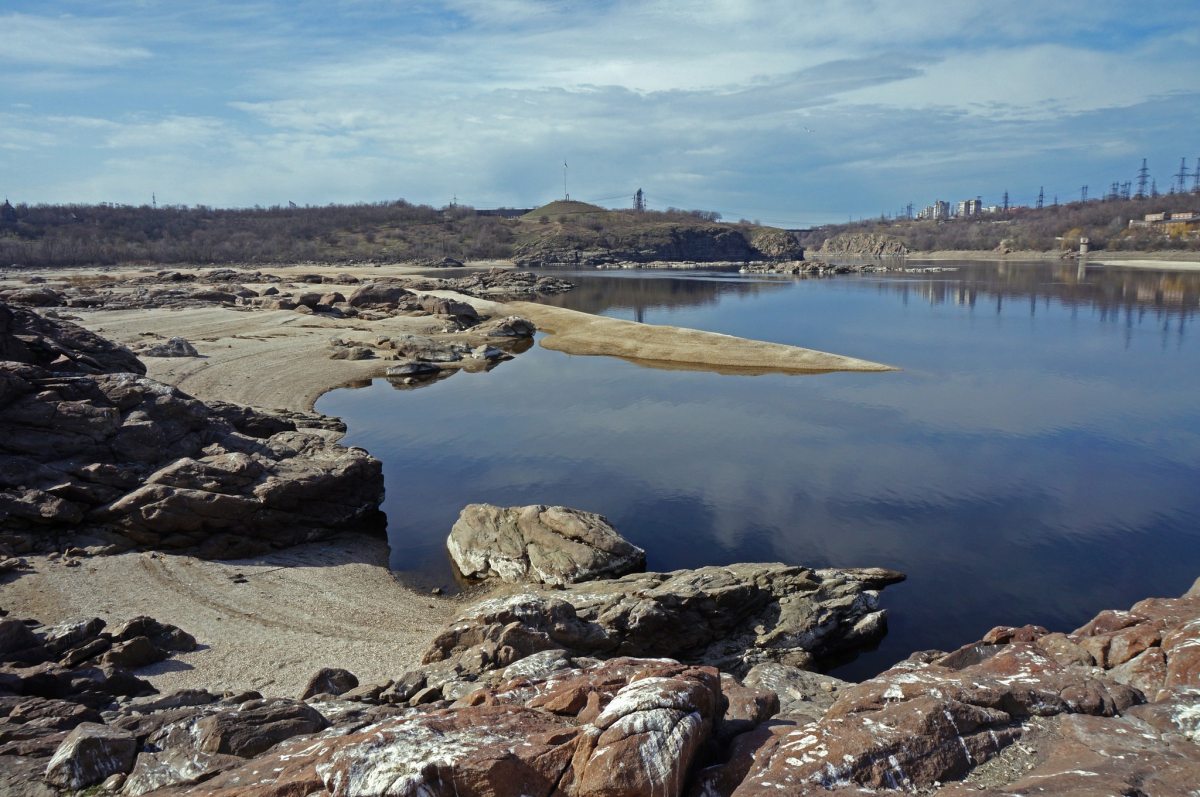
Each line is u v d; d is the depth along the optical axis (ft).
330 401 163.63
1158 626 38.04
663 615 63.21
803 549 87.04
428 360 208.74
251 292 306.55
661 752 24.02
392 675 54.19
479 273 555.28
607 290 460.55
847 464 118.11
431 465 119.65
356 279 420.77
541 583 76.33
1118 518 95.09
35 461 76.79
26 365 84.43
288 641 59.41
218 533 78.43
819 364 201.05
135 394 87.92
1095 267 600.80
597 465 118.83
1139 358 205.36
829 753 24.67
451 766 23.68
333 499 90.89
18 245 565.94
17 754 30.63
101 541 73.00
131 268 555.69
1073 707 29.48
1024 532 91.30
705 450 126.31
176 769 28.63
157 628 54.65
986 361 204.64
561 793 23.91
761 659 64.23
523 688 33.22
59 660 47.32
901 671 32.37
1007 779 24.93
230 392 153.89
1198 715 27.73
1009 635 44.21
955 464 117.39
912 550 86.53
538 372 200.95
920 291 426.10
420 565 83.61
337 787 23.66
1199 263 570.05
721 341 227.61
